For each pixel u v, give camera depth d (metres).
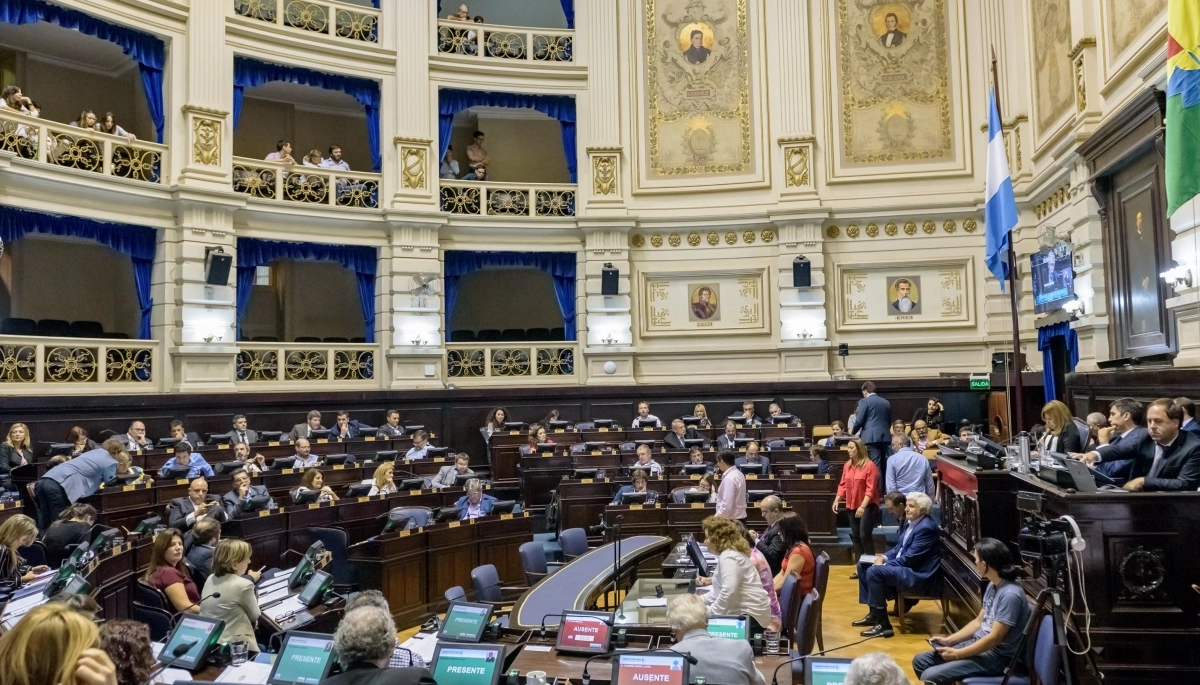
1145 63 9.73
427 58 16.77
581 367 17.27
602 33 17.66
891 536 10.52
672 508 10.27
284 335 18.39
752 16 17.47
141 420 13.25
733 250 17.31
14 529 6.23
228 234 14.70
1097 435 7.89
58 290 15.86
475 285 19.95
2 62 14.99
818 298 16.73
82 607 4.19
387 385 16.17
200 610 5.70
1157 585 5.14
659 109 17.66
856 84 17.16
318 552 7.04
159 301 14.20
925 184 16.83
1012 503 6.80
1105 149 10.85
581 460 12.95
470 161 18.08
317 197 15.96
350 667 3.59
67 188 12.92
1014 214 9.80
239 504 8.81
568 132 17.80
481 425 16.33
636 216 17.27
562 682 4.54
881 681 3.37
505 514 9.81
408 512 9.49
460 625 5.13
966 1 16.86
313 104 18.36
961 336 16.50
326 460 12.08
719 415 16.61
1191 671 5.05
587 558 7.87
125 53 15.60
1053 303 13.30
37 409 12.10
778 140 17.09
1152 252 10.05
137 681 3.56
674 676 3.94
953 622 7.64
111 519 9.23
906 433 13.17
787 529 7.10
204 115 14.48
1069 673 4.61
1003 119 16.17
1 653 2.37
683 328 17.34
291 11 15.80
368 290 16.56
